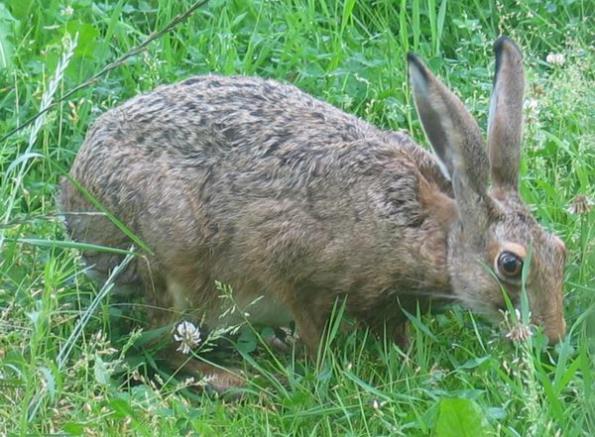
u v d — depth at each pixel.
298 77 14.58
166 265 12.16
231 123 12.12
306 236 11.83
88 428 10.55
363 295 11.90
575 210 12.63
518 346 11.12
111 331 12.23
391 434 10.62
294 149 11.92
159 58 14.56
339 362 11.91
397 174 11.78
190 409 11.20
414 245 11.68
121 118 12.30
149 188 12.07
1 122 13.62
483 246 11.46
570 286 12.34
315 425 11.01
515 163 11.80
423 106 11.66
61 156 13.53
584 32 15.30
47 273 11.19
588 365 11.28
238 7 15.29
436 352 11.96
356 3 15.60
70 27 14.06
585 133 13.87
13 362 11.10
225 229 12.03
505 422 10.85
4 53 14.23
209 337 11.67
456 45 15.55
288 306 12.16
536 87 14.23
